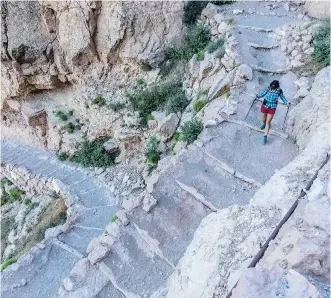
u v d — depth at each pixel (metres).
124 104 16.77
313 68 12.64
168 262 10.02
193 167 11.48
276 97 10.53
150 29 16.09
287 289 3.89
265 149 11.34
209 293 5.81
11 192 18.33
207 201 10.63
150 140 15.31
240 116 12.20
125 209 11.21
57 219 15.27
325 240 4.71
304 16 15.22
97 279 10.18
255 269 4.12
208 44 15.39
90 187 16.16
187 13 16.27
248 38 14.25
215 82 13.87
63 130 17.88
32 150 18.92
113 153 17.06
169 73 16.36
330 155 6.77
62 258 12.59
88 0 15.36
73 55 16.77
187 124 13.31
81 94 17.70
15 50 16.88
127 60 16.66
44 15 16.31
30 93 18.80
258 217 6.91
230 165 11.15
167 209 10.91
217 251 6.53
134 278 9.98
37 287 11.72
